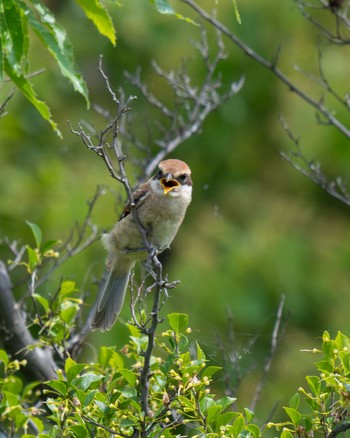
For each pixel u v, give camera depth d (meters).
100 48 16.28
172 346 5.98
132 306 5.76
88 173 15.13
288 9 15.84
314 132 15.27
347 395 5.59
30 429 7.75
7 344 8.19
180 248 15.71
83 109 15.97
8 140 15.20
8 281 8.31
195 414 5.77
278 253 15.48
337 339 5.88
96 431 5.90
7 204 14.62
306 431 5.79
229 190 16.31
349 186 15.13
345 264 15.73
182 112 15.45
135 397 5.83
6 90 14.76
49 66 15.75
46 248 7.64
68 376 5.91
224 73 15.70
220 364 7.80
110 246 8.67
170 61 15.68
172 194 8.32
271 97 15.86
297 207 16.22
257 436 5.75
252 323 14.66
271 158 16.23
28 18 6.16
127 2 16.02
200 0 15.69
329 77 15.40
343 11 10.04
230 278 15.09
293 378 7.95
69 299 7.36
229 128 16.08
